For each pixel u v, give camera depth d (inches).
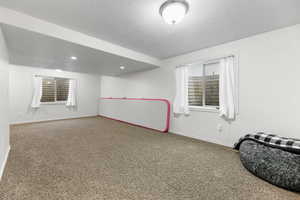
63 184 54.9
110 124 178.2
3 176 59.0
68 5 59.2
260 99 85.9
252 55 88.4
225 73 99.0
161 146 101.0
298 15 65.4
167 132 140.5
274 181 55.5
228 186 55.7
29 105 170.9
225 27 77.4
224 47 101.0
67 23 74.5
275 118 80.6
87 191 51.3
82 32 85.0
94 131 140.9
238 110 94.9
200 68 120.6
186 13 59.5
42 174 61.4
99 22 73.2
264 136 75.4
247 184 57.0
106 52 100.4
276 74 80.0
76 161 74.8
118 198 48.3
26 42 82.7
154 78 157.8
